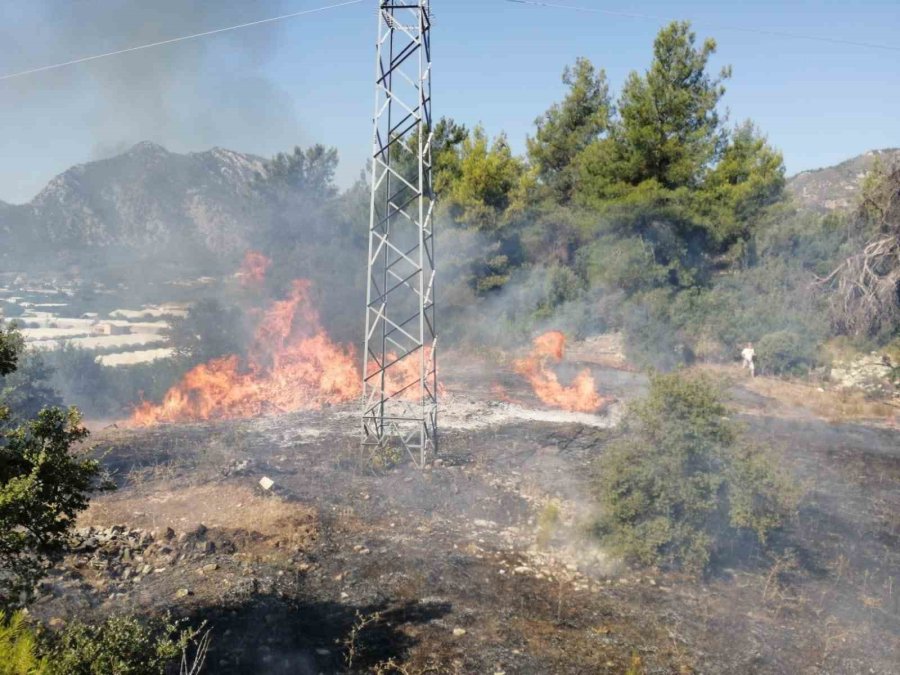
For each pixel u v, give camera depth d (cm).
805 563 993
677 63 3225
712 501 920
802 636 796
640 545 932
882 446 1712
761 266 3078
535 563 952
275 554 930
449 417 1722
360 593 847
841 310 2691
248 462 1250
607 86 4138
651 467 936
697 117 3288
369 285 1335
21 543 521
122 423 1723
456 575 905
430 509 1134
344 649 721
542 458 1412
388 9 1266
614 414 1805
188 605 777
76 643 507
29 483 519
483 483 1248
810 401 2203
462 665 704
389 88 1290
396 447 1409
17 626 461
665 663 725
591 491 1101
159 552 901
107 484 623
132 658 520
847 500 1286
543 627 788
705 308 2886
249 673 658
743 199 3266
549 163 4166
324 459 1341
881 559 1027
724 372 2445
